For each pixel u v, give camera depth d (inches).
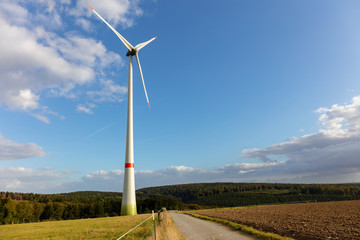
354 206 2191.2
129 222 1376.7
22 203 3946.9
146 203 5029.5
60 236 927.7
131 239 681.6
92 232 986.1
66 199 6353.3
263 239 689.0
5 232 1272.1
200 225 1185.4
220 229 975.0
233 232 866.1
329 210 1830.7
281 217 1391.5
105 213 4318.4
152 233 738.2
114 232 940.6
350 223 973.8
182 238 741.9
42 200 6254.9
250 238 719.1
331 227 883.4
